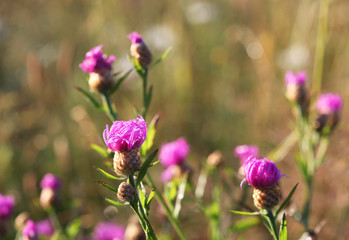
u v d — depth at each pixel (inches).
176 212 21.9
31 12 42.9
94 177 32.9
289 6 38.9
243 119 35.3
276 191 18.2
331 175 28.0
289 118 32.2
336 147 28.9
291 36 37.8
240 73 38.7
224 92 37.5
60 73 36.3
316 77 30.2
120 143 18.0
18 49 42.3
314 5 34.4
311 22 35.0
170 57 39.9
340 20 34.6
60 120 36.0
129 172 18.1
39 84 35.2
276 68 35.8
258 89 35.2
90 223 29.5
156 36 39.4
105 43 39.6
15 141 36.2
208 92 38.7
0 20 43.3
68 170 32.5
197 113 37.3
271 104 33.7
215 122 36.2
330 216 27.5
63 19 41.6
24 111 36.7
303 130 24.4
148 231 18.2
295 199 27.8
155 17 41.0
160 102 38.0
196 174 30.0
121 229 26.5
